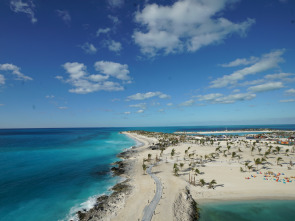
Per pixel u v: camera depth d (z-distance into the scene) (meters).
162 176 58.12
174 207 37.69
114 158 91.00
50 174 63.66
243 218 36.41
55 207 39.75
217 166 67.94
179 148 108.81
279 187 49.53
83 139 194.50
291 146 110.44
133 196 43.66
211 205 41.19
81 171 67.75
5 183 54.12
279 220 35.94
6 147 125.75
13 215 36.31
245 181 53.38
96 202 42.06
